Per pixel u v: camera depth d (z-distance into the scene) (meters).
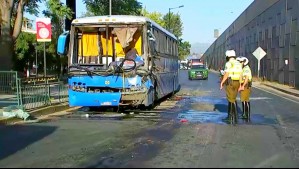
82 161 8.09
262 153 8.78
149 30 15.73
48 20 16.94
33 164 7.86
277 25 40.59
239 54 68.44
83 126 12.72
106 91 15.42
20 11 26.42
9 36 25.83
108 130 11.91
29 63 48.44
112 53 15.48
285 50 37.19
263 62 47.97
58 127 12.54
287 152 8.91
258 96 25.50
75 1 30.45
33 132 11.63
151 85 15.82
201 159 8.20
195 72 48.03
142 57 15.35
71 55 15.54
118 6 42.19
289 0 35.88
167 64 21.16
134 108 17.17
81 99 15.33
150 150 9.14
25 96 15.80
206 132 11.57
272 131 11.84
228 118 13.88
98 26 15.46
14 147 9.52
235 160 8.09
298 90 29.59
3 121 13.34
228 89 13.70
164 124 13.12
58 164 7.85
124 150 9.15
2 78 15.80
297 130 12.06
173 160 8.14
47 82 18.98
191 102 20.70
